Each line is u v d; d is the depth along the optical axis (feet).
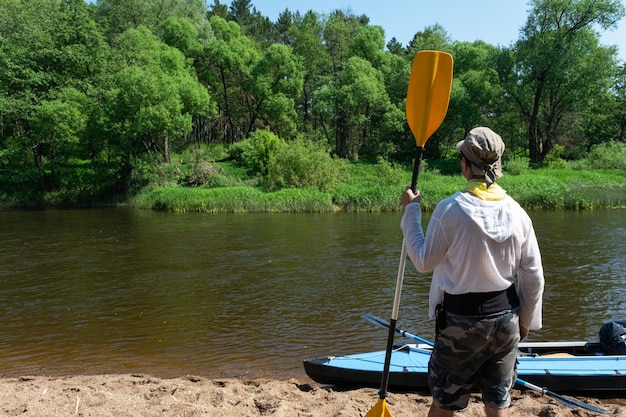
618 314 26.22
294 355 20.86
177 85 108.68
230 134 169.37
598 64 126.31
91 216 76.28
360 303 28.73
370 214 74.95
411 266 38.06
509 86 129.90
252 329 24.41
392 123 135.54
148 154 109.81
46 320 26.25
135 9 150.30
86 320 26.20
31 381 17.17
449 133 147.23
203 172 108.47
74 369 19.45
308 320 25.73
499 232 6.97
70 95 104.22
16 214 81.25
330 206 79.71
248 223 64.90
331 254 43.29
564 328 24.17
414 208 8.00
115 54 114.01
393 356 15.99
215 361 20.18
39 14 115.14
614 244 46.06
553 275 34.71
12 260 42.27
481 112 141.28
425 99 8.68
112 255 44.14
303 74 147.74
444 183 100.89
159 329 24.58
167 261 41.22
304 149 97.50
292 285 32.99
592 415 12.79
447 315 7.24
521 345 17.25
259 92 141.90
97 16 160.66
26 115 104.22
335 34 162.50
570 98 129.08
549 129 136.87
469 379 7.38
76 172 105.60
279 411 12.59
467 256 7.02
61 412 12.64
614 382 14.76
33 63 108.68
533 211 73.51
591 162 126.62
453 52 150.00
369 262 39.83
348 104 135.44
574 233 52.65
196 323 25.48
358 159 143.23
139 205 91.76
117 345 22.35
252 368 19.36
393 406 13.33
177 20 142.31
